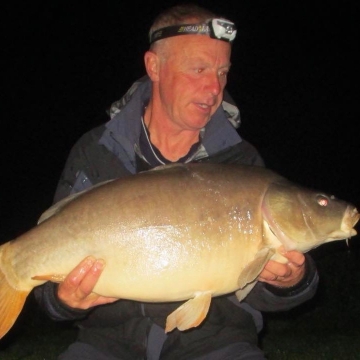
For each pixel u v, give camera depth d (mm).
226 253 800
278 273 834
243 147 976
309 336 2256
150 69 961
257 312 948
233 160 967
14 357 1898
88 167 953
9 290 806
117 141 948
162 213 794
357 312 2537
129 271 787
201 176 820
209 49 910
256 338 944
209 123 961
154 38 952
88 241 784
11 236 4547
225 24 909
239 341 911
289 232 818
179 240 791
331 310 2557
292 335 2287
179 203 800
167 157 960
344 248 3332
